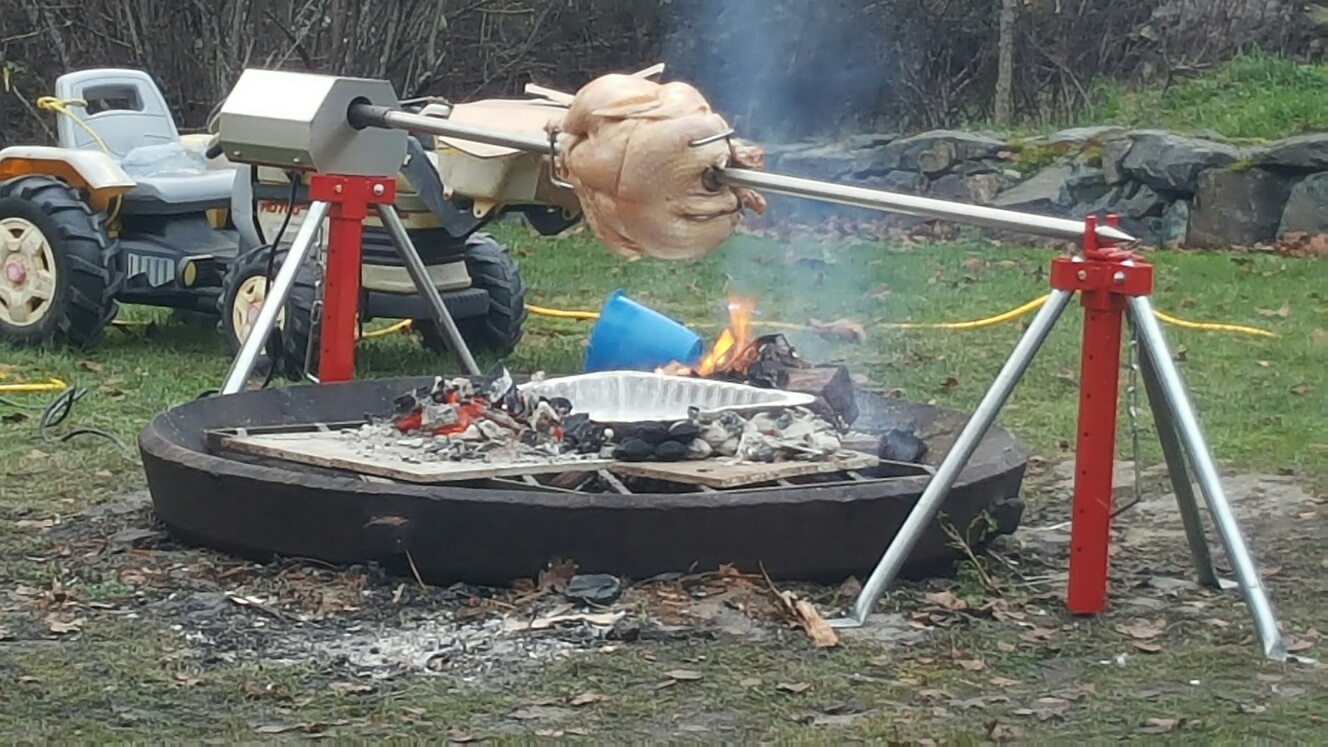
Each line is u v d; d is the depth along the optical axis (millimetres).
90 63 15312
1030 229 4812
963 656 4523
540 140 5684
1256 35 16500
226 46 14930
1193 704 4199
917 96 16969
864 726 4016
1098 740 3941
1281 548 5703
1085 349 4809
